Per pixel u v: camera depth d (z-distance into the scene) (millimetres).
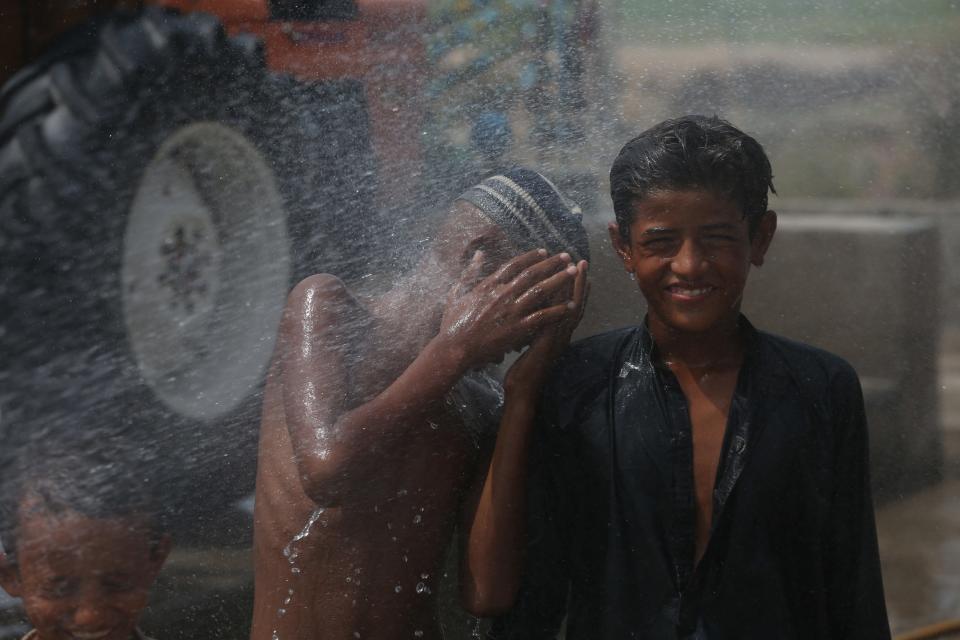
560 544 4363
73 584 4812
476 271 4523
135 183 6660
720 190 3994
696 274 4016
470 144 8000
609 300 8078
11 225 6422
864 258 10500
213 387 6355
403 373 4406
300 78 7410
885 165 13242
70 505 4969
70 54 6719
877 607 4277
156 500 5363
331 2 7500
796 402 4117
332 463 4242
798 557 4195
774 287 10570
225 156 6992
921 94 13523
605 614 4184
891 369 10406
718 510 4059
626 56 10094
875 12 13805
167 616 5551
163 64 6863
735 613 4070
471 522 4473
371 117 7648
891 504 9383
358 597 4500
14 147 6539
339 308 4594
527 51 8672
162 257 6672
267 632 4566
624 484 4137
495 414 4770
